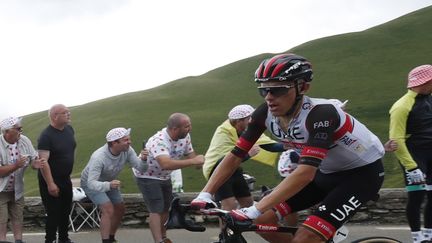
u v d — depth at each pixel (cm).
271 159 602
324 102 313
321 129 302
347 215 329
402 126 544
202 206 303
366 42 5950
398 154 545
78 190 802
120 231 797
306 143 305
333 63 5491
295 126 314
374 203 816
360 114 3975
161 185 622
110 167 640
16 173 632
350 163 339
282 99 302
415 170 537
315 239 314
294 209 360
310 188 363
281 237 341
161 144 600
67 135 657
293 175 297
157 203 612
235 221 287
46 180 626
